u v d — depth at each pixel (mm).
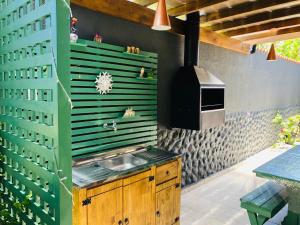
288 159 4223
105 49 3242
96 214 2516
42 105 1696
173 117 4480
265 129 8594
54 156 1614
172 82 4488
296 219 3576
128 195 2832
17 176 2086
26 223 2027
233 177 6035
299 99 11344
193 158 5281
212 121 4457
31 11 1737
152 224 3189
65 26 1547
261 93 8086
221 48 5883
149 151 3750
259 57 7730
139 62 3699
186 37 4469
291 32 5355
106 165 3330
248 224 4004
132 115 3619
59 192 1596
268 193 3691
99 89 3191
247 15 4719
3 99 2227
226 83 6211
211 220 4109
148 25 3873
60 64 1542
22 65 1895
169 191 3432
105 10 3275
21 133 2016
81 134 3076
